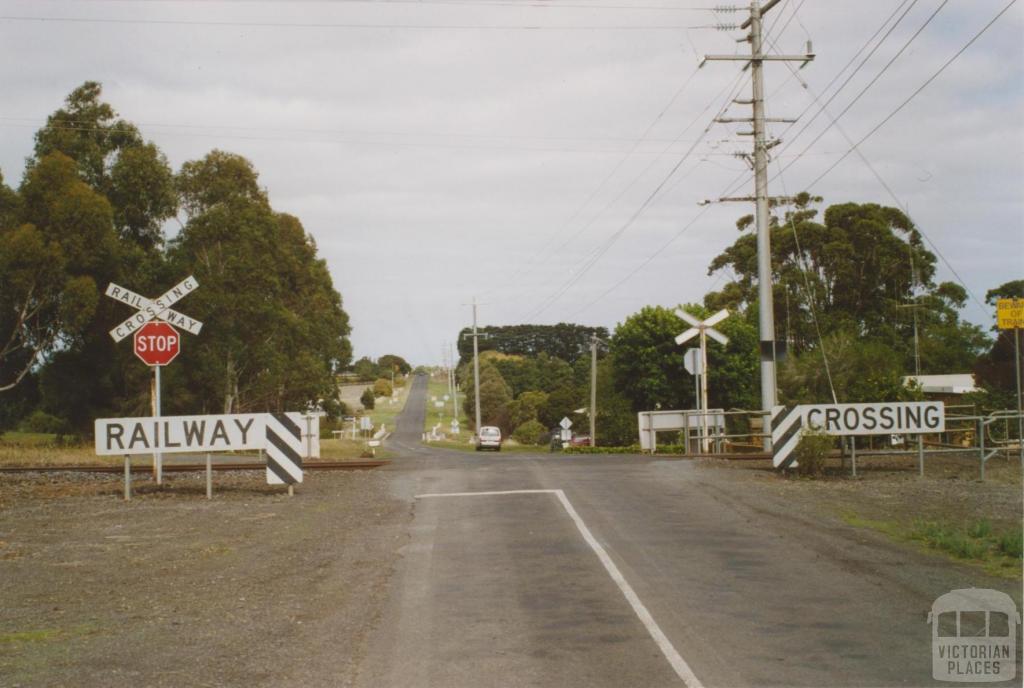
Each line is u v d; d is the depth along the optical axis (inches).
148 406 1750.7
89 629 330.3
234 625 335.6
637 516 578.9
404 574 423.8
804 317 2192.4
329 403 2551.7
